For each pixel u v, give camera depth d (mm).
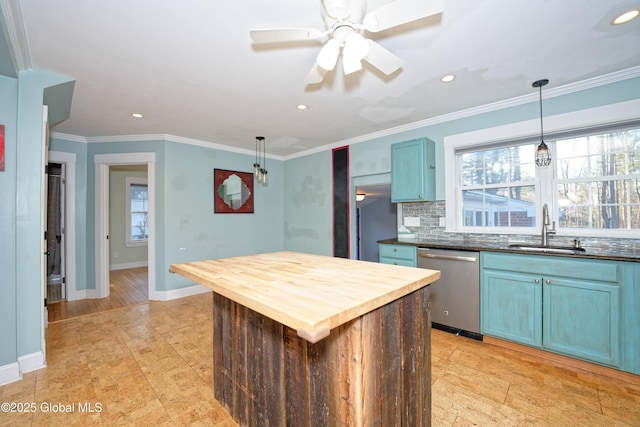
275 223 5188
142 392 1868
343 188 4242
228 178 4547
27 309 2098
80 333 2803
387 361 1142
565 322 2096
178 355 2361
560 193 2625
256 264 1720
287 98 2689
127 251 6285
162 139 3883
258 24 1656
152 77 2266
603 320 1953
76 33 1719
